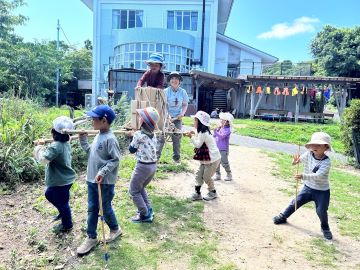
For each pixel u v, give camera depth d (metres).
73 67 39.44
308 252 4.21
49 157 3.92
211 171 5.54
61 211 4.20
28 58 26.95
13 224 4.52
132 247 4.00
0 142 6.40
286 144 14.10
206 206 5.51
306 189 4.77
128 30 28.56
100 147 3.84
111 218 4.07
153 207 5.20
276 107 25.48
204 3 29.31
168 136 7.06
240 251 4.14
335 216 5.55
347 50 39.03
